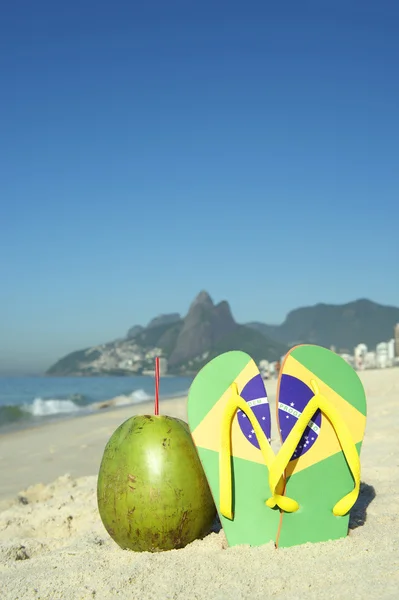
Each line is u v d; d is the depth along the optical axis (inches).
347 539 37.9
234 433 39.8
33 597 33.8
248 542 38.5
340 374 40.2
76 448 96.7
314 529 38.4
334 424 38.8
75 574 36.1
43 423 150.3
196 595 32.6
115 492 39.8
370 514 43.8
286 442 37.6
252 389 40.0
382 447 67.0
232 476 39.3
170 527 39.2
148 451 39.8
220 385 40.4
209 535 41.3
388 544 36.8
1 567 39.3
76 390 400.5
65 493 61.9
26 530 51.1
